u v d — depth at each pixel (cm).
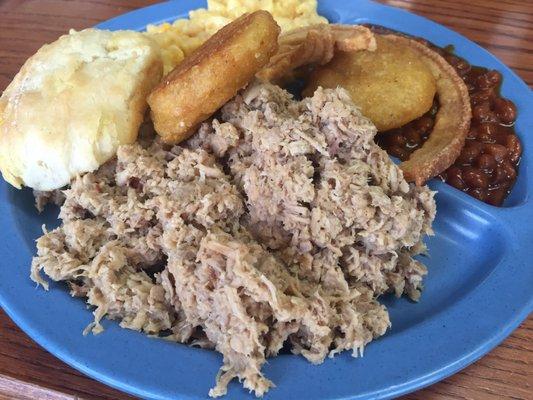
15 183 23
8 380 18
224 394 16
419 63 29
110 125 21
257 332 17
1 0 38
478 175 25
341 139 20
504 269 20
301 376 17
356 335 17
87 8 37
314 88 28
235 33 20
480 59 30
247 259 17
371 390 16
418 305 20
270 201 19
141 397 17
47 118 21
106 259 19
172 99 21
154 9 35
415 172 24
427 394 17
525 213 23
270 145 19
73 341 18
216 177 21
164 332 19
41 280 20
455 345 17
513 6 36
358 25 31
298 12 32
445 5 36
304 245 19
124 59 23
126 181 21
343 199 19
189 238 19
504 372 18
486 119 27
